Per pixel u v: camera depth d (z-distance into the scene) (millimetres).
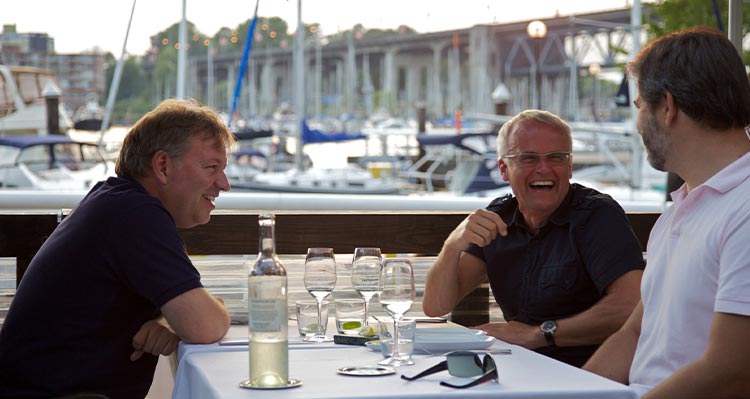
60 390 2059
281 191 19188
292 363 1802
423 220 3168
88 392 1992
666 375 1797
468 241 2600
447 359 1626
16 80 21016
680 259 1776
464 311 3250
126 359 2113
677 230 1803
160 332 2121
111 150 19078
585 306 2605
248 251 3018
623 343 2117
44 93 20578
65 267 2066
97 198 2125
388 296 1803
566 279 2594
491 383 1572
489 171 18438
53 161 16953
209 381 1609
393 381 1606
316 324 2184
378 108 35969
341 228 3119
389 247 3146
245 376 1656
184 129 2221
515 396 1490
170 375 3117
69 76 27359
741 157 1729
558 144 2623
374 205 5406
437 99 34812
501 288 2727
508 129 2689
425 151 19891
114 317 2084
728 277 1641
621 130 20438
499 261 2715
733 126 1763
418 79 36719
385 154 23031
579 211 2607
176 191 2240
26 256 2834
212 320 2055
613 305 2475
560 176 2623
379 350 1949
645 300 1921
